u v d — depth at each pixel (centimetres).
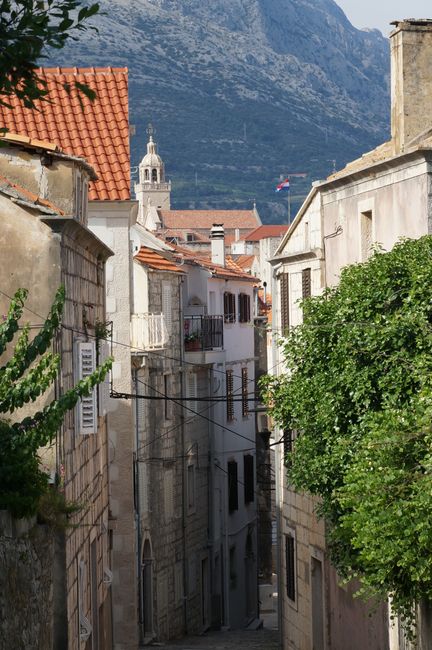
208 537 7650
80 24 1833
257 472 9125
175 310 7044
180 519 6962
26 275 3122
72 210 3581
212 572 7656
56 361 2536
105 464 4516
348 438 3288
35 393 2516
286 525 5366
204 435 7612
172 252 7281
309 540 4922
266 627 8300
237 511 8238
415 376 3048
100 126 5066
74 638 3148
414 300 3178
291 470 3628
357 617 4141
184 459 7081
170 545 6725
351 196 4622
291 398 3603
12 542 2205
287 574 5344
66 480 3166
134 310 6378
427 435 2691
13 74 1841
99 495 4194
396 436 2727
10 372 2516
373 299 3325
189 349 7444
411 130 4312
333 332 3412
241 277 8825
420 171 3966
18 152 3578
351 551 3447
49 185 3578
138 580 6003
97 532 4059
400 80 4312
